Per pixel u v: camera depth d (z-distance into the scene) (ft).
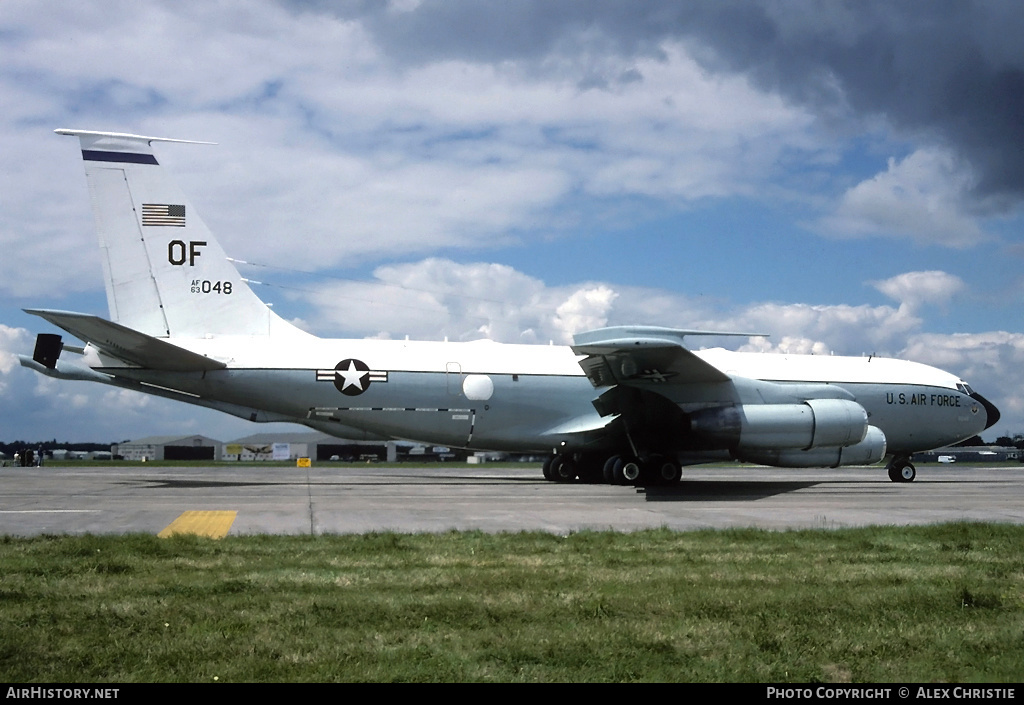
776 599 26.76
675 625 23.66
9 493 73.00
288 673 19.48
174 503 62.39
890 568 33.04
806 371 94.79
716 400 79.51
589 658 20.70
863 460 82.28
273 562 33.55
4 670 19.60
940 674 19.99
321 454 339.77
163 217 83.76
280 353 84.33
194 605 25.63
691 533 42.63
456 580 29.81
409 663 20.20
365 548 37.17
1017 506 62.69
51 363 78.38
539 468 176.24
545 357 91.56
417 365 87.56
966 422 98.99
